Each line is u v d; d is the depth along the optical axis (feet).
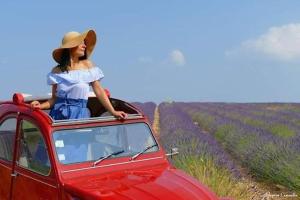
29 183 16.43
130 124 17.35
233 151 48.91
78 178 15.29
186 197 14.40
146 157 17.08
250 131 54.60
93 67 17.97
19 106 17.43
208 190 15.74
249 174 38.99
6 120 18.02
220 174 28.73
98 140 16.44
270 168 36.52
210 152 36.14
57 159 15.30
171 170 16.70
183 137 45.68
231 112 107.45
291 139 44.29
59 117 17.37
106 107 17.39
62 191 14.98
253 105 154.10
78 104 17.46
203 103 186.19
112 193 14.05
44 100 20.02
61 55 17.51
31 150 16.43
